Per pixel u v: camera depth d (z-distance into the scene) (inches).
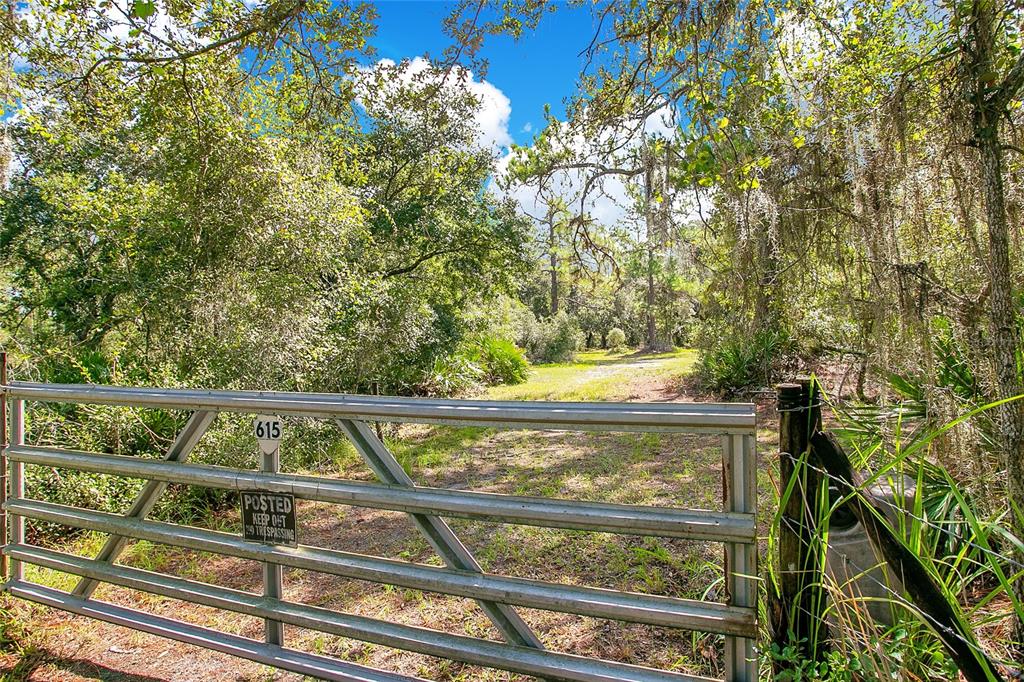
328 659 84.9
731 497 63.5
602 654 97.0
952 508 99.8
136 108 304.8
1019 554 87.5
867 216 120.6
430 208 591.8
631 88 148.5
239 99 279.1
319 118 203.9
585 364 892.0
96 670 101.1
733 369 386.3
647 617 66.4
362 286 374.0
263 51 173.8
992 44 90.2
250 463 210.8
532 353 1030.4
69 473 175.2
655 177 164.4
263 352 279.6
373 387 353.1
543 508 70.9
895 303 109.2
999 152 87.8
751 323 213.2
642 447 255.0
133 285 349.7
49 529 168.1
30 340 378.6
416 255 613.6
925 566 70.7
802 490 68.6
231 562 151.2
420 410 76.2
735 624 62.7
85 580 107.4
